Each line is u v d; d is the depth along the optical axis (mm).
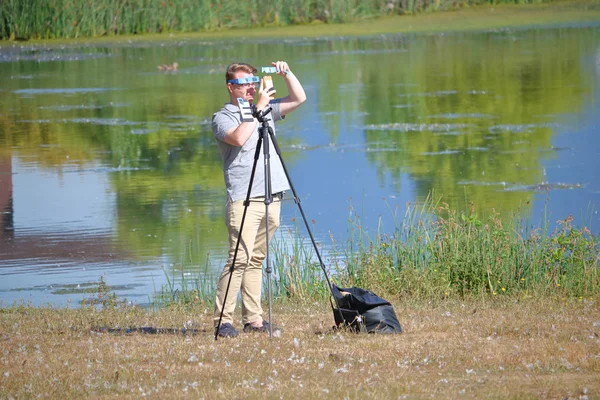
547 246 19594
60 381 11273
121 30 82875
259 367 11828
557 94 48719
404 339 13375
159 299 18969
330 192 29422
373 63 62531
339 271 19469
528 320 14727
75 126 43625
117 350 12773
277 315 15859
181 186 31500
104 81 58594
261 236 13969
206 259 22594
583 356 12141
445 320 14836
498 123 41656
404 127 41250
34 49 75938
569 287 17984
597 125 40281
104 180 32531
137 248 23703
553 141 37375
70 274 21375
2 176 33531
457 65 60625
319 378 11289
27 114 47219
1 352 12898
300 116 44625
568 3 95500
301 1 86562
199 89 53875
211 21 84688
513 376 11297
